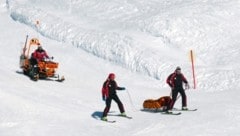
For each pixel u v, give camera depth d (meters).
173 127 22.59
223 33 43.91
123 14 50.25
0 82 30.30
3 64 39.59
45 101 27.47
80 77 38.19
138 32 44.47
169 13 46.56
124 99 31.67
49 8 55.59
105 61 42.16
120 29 45.88
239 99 28.92
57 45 47.03
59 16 52.66
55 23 50.53
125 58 40.75
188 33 43.59
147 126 23.31
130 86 36.22
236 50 40.97
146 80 37.66
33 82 33.59
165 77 37.19
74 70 40.25
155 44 42.72
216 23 45.03
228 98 29.77
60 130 22.39
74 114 25.67
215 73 35.81
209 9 47.22
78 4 55.03
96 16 51.12
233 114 24.11
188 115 25.02
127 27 46.00
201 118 23.91
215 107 26.33
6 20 55.91
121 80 38.00
